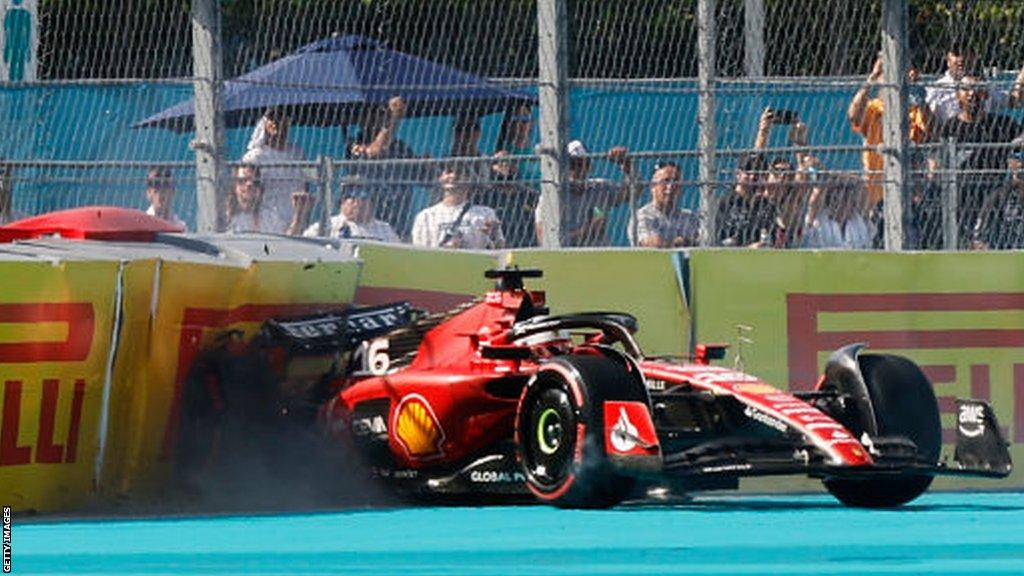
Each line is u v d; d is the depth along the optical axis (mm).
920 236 47094
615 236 45594
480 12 45062
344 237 43375
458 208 44781
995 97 47688
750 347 44344
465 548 27828
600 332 39094
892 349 45312
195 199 42656
